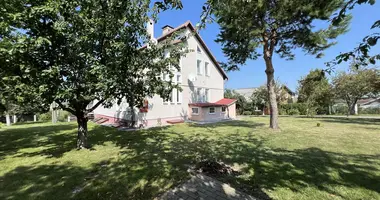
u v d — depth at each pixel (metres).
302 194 3.27
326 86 19.72
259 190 3.47
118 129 11.50
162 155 5.72
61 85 4.94
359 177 3.91
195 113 15.95
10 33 4.61
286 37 9.29
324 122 13.98
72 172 4.38
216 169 4.50
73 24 4.98
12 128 12.19
